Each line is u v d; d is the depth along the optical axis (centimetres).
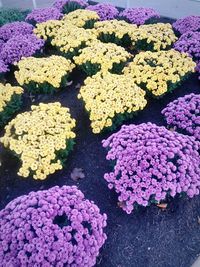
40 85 144
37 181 118
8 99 135
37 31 176
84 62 148
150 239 102
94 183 116
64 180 118
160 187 99
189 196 105
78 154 126
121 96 129
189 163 105
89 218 93
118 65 150
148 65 142
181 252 100
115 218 107
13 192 116
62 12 211
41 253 84
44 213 90
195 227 105
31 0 276
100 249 99
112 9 198
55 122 122
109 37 172
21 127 120
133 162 104
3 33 181
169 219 106
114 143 111
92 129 132
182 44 159
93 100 128
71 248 86
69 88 153
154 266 96
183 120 123
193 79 156
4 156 128
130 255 99
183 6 234
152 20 193
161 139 109
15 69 165
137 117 137
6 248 86
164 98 146
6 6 268
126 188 102
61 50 159
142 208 108
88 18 185
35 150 113
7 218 92
